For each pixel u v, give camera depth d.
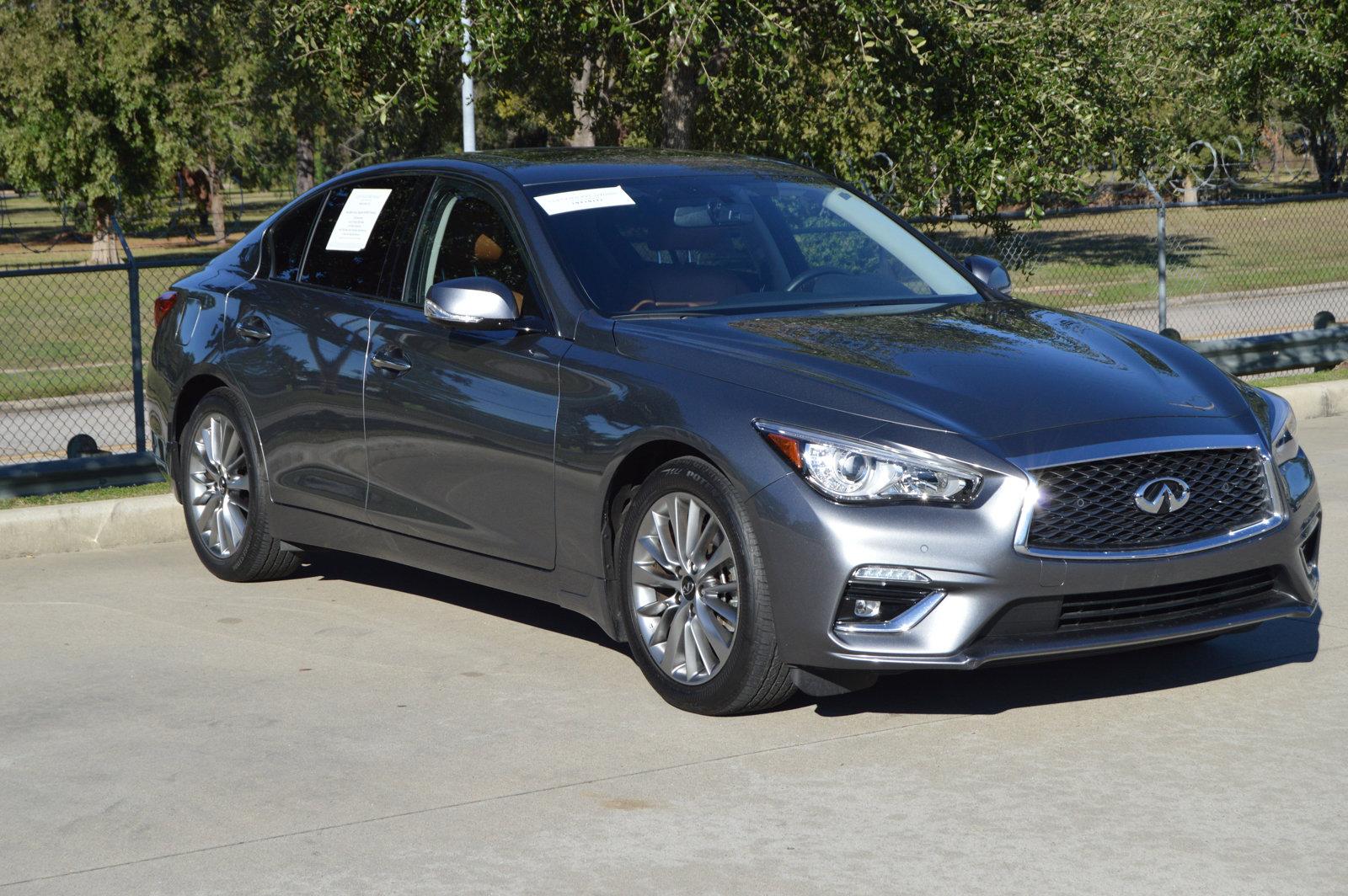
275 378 6.43
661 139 15.30
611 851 3.81
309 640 5.91
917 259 6.04
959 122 11.48
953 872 3.64
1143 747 4.51
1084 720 4.77
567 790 4.25
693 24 9.97
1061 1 11.81
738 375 4.78
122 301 23.48
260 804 4.20
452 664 5.55
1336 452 9.55
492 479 5.44
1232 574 4.65
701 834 3.92
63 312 21.72
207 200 46.72
